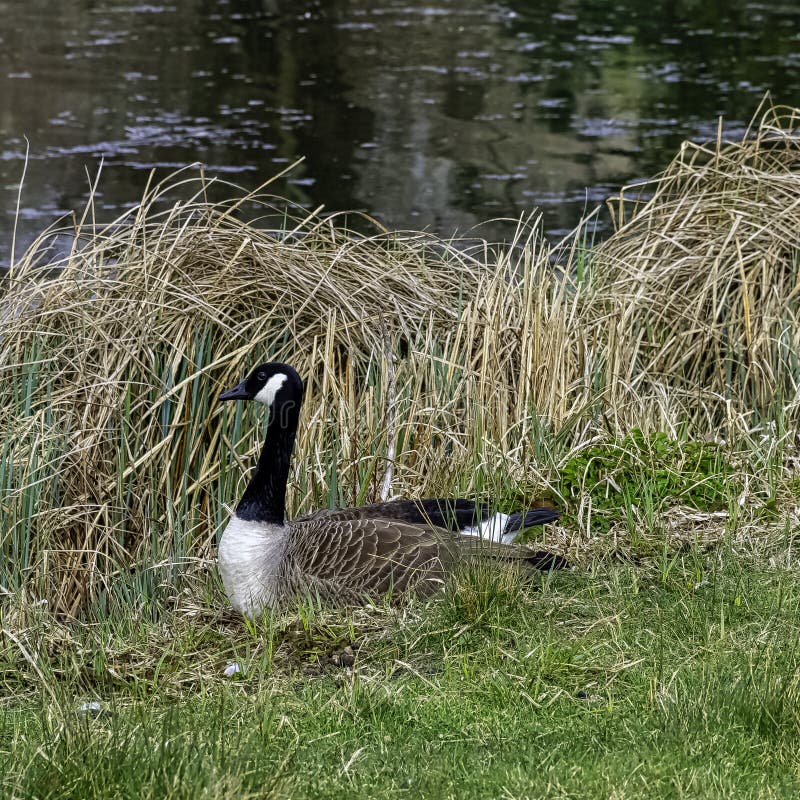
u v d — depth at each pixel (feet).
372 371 40.93
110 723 24.88
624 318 42.93
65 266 40.22
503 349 42.70
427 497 37.99
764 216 46.29
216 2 147.02
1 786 21.89
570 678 27.12
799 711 24.11
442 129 96.07
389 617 30.53
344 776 22.88
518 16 141.08
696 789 21.93
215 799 20.86
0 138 91.04
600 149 90.48
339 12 143.23
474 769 23.17
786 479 38.91
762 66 115.44
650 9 144.97
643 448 39.29
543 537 35.65
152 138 92.32
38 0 145.89
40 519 35.99
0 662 30.14
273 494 32.14
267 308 41.45
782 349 43.70
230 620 32.96
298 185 82.38
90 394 37.40
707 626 29.01
